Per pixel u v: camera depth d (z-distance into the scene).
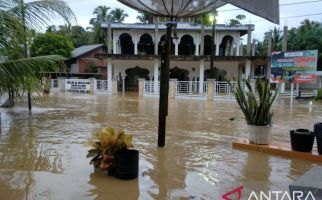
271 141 5.58
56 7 6.27
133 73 24.17
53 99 15.72
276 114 10.42
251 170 3.94
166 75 4.99
